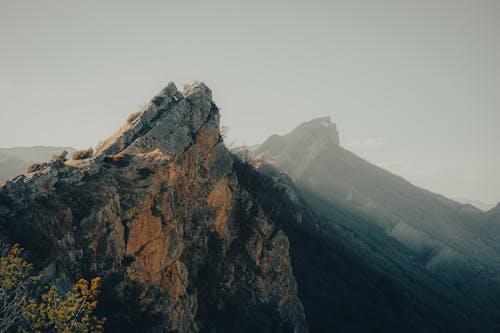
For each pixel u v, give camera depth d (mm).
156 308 48062
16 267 30438
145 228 50938
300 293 112438
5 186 38688
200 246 67750
